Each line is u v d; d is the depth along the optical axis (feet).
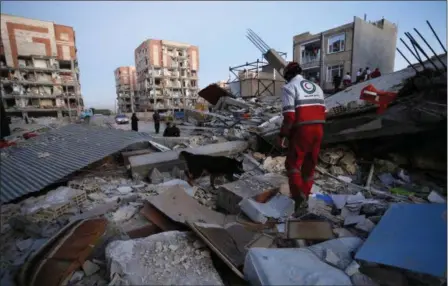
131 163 17.28
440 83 14.60
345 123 18.35
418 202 11.96
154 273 5.80
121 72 241.76
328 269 5.64
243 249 6.95
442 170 15.64
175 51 200.54
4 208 11.85
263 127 28.02
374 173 16.88
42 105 135.23
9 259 8.02
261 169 18.47
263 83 65.67
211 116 48.01
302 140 8.23
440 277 4.86
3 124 36.42
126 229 8.88
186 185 14.87
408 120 15.71
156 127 54.29
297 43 88.33
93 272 6.50
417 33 14.87
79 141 21.30
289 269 5.48
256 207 9.52
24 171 16.21
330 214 10.07
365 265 5.74
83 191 13.42
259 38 45.85
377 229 6.88
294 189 8.62
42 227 10.02
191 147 23.90
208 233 7.17
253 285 5.58
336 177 16.53
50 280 6.05
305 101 8.17
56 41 138.92
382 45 81.61
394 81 19.27
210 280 5.67
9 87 129.39
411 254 5.54
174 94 202.69
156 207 9.51
